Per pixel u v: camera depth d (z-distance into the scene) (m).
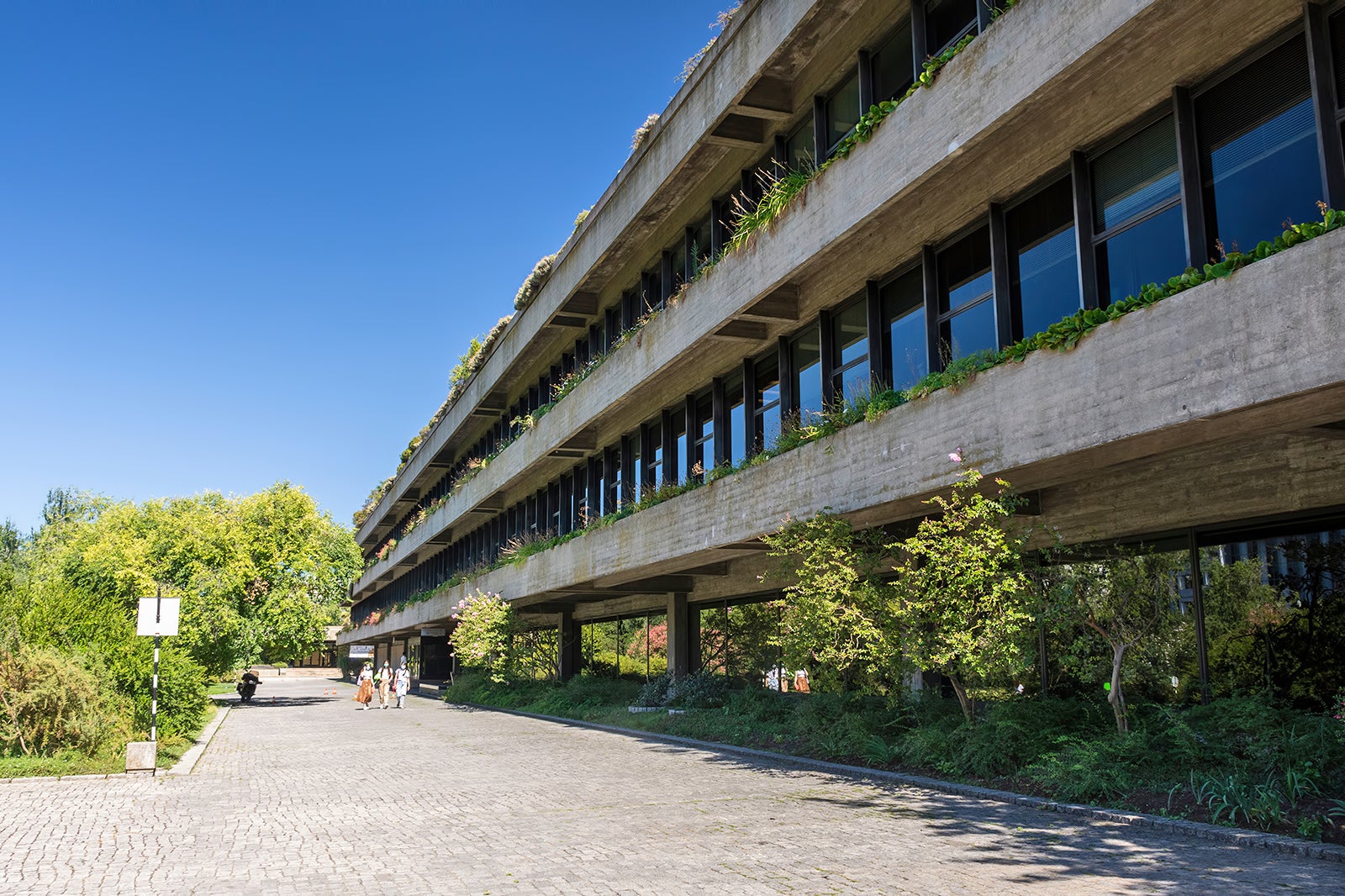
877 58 16.03
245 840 9.56
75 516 76.62
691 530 19.78
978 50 12.02
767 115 18.52
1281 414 9.02
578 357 31.08
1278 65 9.73
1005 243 13.30
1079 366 10.53
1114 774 10.55
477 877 7.77
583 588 28.38
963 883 7.23
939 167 12.72
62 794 12.98
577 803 11.73
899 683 14.98
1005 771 12.26
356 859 8.55
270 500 41.12
